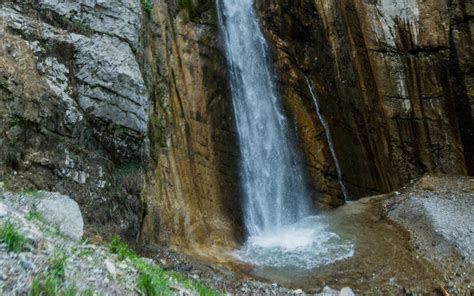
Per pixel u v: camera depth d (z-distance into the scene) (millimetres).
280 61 17938
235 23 16750
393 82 20344
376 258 12766
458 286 11359
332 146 18281
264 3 18000
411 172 20141
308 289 10812
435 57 20312
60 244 5152
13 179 7926
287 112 17594
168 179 12281
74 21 9984
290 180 16828
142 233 10602
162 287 5586
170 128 13055
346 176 18328
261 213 15375
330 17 19312
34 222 5711
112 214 9531
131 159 10422
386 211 16406
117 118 10094
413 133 20297
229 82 15844
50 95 8938
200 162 14031
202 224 12984
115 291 4723
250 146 15852
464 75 19938
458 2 19734
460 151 20141
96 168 9531
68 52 9656
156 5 13773
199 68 15039
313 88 18484
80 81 9727
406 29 20375
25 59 8820
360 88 19766
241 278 10766
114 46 10453
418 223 14781
